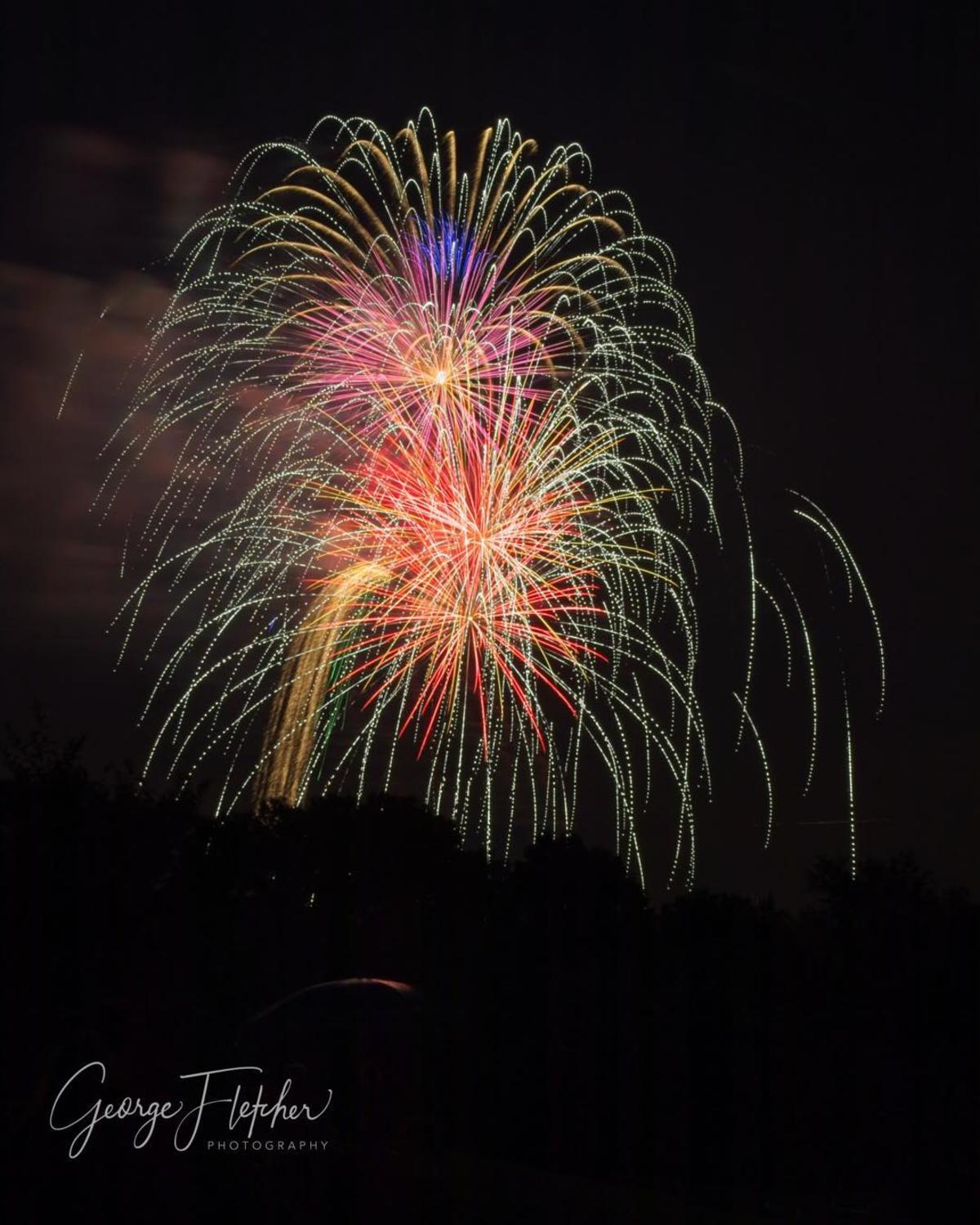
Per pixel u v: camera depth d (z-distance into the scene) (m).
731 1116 13.51
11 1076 11.31
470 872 17.61
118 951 12.31
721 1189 13.08
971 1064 12.42
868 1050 12.91
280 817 17.27
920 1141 12.39
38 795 12.30
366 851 17.00
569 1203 11.66
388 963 16.05
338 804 17.69
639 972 14.52
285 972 15.45
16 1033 11.49
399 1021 13.18
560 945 15.20
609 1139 13.92
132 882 12.59
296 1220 10.55
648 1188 13.05
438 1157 12.96
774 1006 13.65
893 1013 12.90
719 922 14.80
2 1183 10.52
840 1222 11.90
